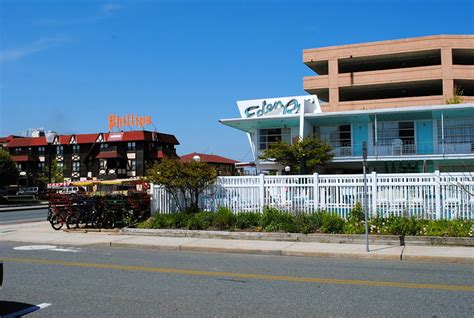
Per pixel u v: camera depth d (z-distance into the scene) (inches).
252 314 262.4
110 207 735.7
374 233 563.5
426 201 605.0
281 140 1528.1
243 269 408.8
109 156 2997.0
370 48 2242.9
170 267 420.2
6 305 287.1
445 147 1366.9
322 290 322.0
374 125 1451.8
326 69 2522.1
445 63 2100.1
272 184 682.8
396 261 459.5
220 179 716.0
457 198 593.0
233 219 648.4
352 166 1499.8
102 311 271.0
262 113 1476.4
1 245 604.1
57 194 783.1
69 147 3218.5
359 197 633.6
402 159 1370.6
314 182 655.8
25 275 383.9
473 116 1391.5
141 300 296.0
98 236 659.4
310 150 1331.2
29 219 1093.8
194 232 628.1
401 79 2149.4
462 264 439.5
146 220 720.3
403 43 2186.3
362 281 352.2
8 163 2290.8
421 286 333.4
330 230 585.0
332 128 1517.0
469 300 292.0
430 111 1333.7
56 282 354.3
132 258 479.2
